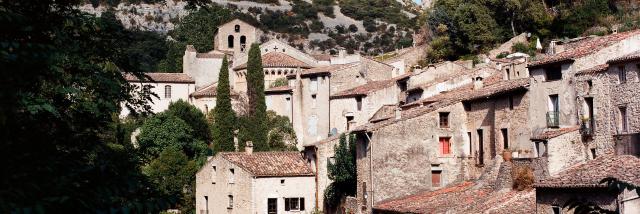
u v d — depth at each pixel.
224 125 145.62
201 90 169.00
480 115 88.25
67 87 30.72
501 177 75.12
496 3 163.88
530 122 79.06
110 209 24.39
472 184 83.25
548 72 78.94
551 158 72.44
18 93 25.08
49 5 30.66
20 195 22.81
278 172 107.56
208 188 117.38
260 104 147.50
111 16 37.12
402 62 165.75
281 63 165.12
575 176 62.25
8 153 25.12
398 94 129.88
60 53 26.62
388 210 84.19
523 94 80.12
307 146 110.19
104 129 38.06
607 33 137.25
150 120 142.75
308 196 108.31
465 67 123.62
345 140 103.25
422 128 90.62
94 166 26.88
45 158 25.94
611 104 71.31
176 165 133.75
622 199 55.19
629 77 69.38
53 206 23.58
